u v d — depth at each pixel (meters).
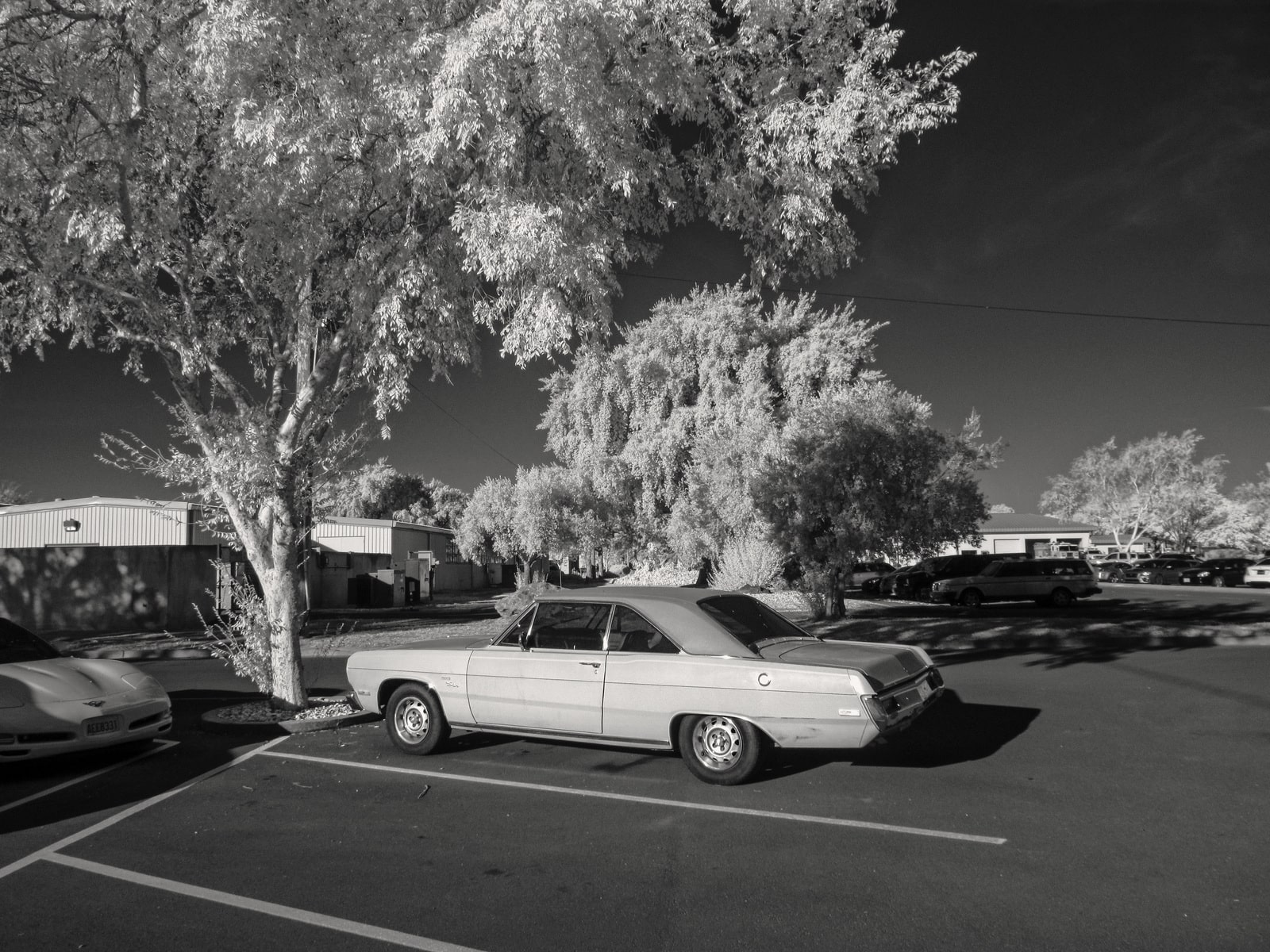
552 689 7.59
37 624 23.95
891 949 4.01
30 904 4.71
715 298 34.94
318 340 10.73
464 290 10.91
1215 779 6.86
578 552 39.34
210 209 10.88
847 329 32.81
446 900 4.70
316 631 22.00
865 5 9.46
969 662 14.22
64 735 7.58
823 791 6.77
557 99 8.75
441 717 8.27
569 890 4.83
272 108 8.77
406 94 8.61
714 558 29.31
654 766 7.76
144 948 4.16
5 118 9.78
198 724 10.11
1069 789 6.64
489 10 8.86
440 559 52.47
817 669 6.63
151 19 9.65
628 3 8.56
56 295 10.71
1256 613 22.66
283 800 6.80
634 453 34.31
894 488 19.98
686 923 4.36
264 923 4.44
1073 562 29.34
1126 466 73.69
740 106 9.91
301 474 10.38
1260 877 4.80
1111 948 3.96
